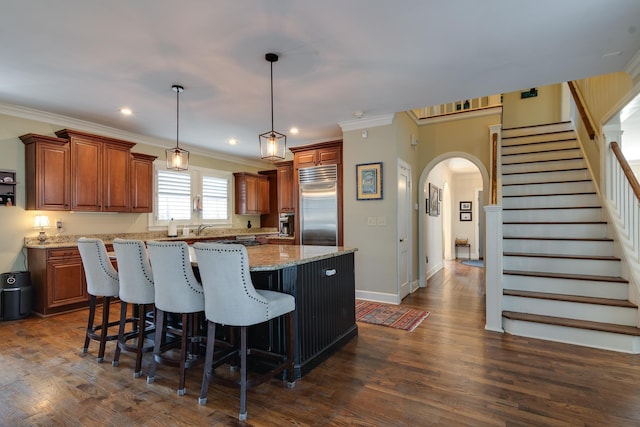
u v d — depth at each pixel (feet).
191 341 8.48
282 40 8.58
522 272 12.17
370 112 14.64
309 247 11.57
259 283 8.60
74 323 12.45
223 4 7.07
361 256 15.85
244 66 10.02
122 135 17.29
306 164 18.11
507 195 15.64
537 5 7.14
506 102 21.67
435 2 7.06
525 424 6.23
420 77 10.95
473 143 17.57
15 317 12.82
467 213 31.86
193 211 21.18
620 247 11.28
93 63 9.76
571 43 8.77
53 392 7.47
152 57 9.42
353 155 16.05
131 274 8.41
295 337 8.09
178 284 7.48
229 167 23.72
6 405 6.95
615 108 11.62
